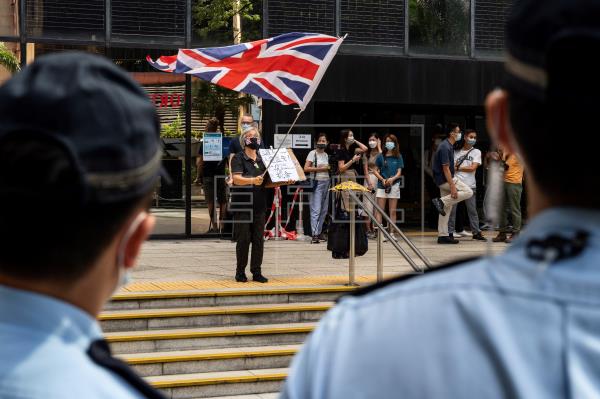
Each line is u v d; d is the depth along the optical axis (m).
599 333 1.28
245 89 12.42
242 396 9.44
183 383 9.25
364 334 1.41
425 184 20.72
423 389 1.32
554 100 1.34
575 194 1.37
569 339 1.28
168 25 17.80
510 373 1.28
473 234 18.31
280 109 18.19
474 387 1.30
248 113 18.14
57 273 1.52
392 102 19.06
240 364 9.87
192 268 13.33
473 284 1.38
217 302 10.95
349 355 1.41
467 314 1.35
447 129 18.50
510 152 1.49
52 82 1.50
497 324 1.32
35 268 1.51
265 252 15.70
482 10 19.58
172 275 12.53
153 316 10.33
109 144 1.50
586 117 1.33
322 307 11.11
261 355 9.95
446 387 1.31
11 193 1.46
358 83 18.81
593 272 1.32
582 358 1.27
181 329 10.41
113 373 1.53
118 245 1.60
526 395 1.26
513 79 1.41
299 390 1.47
